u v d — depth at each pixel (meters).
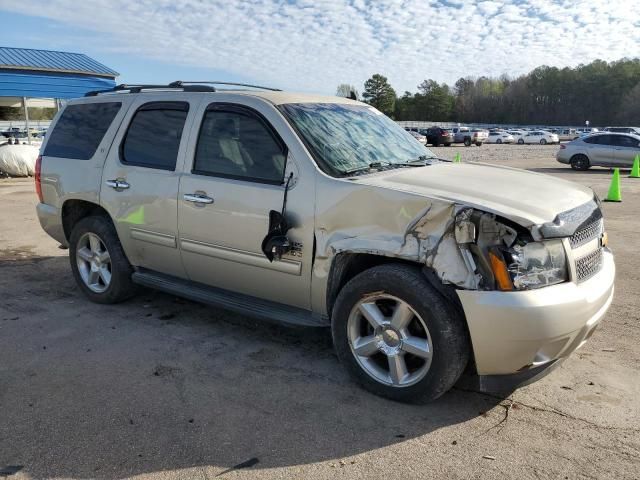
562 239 3.19
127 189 4.79
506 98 124.88
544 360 3.20
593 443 3.04
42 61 21.39
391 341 3.44
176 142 4.52
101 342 4.46
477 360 3.17
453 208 3.12
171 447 3.03
